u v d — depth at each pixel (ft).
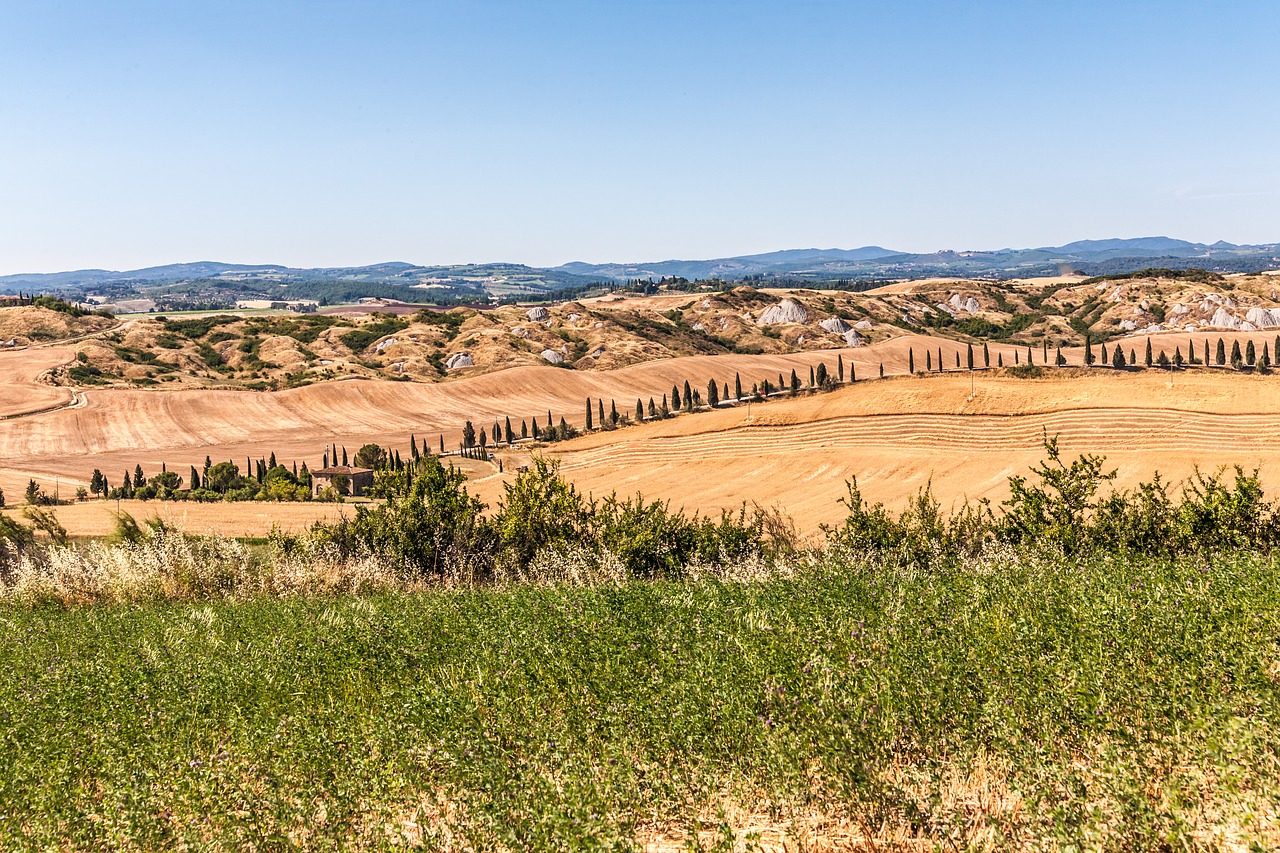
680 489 259.39
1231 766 21.02
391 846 23.41
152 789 29.48
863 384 338.95
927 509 87.92
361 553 101.96
